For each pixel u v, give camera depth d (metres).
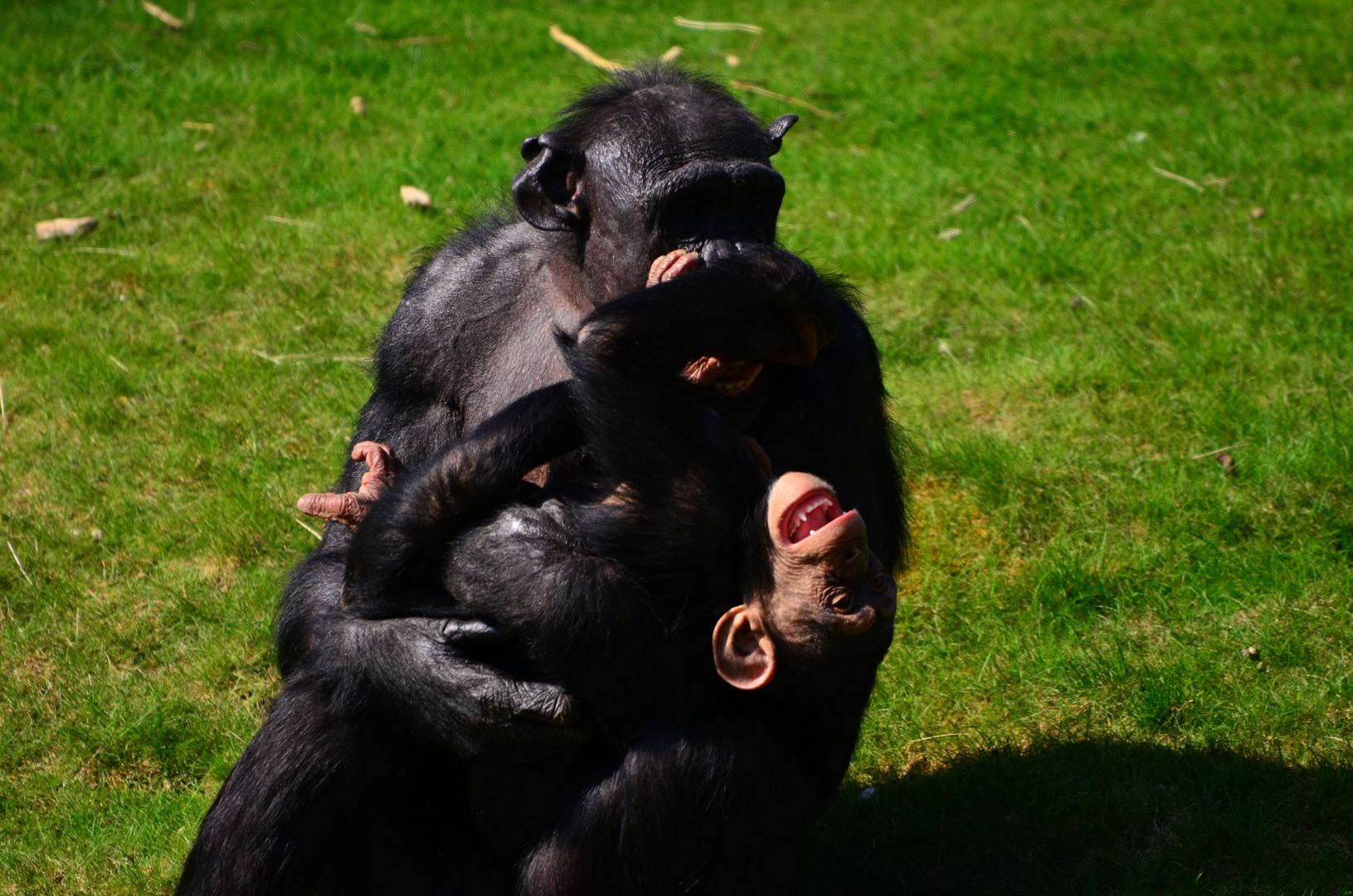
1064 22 32.34
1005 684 12.80
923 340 18.58
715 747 8.57
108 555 15.14
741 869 8.67
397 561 9.06
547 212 10.39
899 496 11.23
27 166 23.59
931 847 11.04
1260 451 15.34
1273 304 18.45
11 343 18.83
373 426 11.32
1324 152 23.80
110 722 12.88
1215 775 11.25
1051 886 10.43
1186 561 14.05
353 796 9.38
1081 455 15.71
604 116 10.38
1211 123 25.41
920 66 29.19
